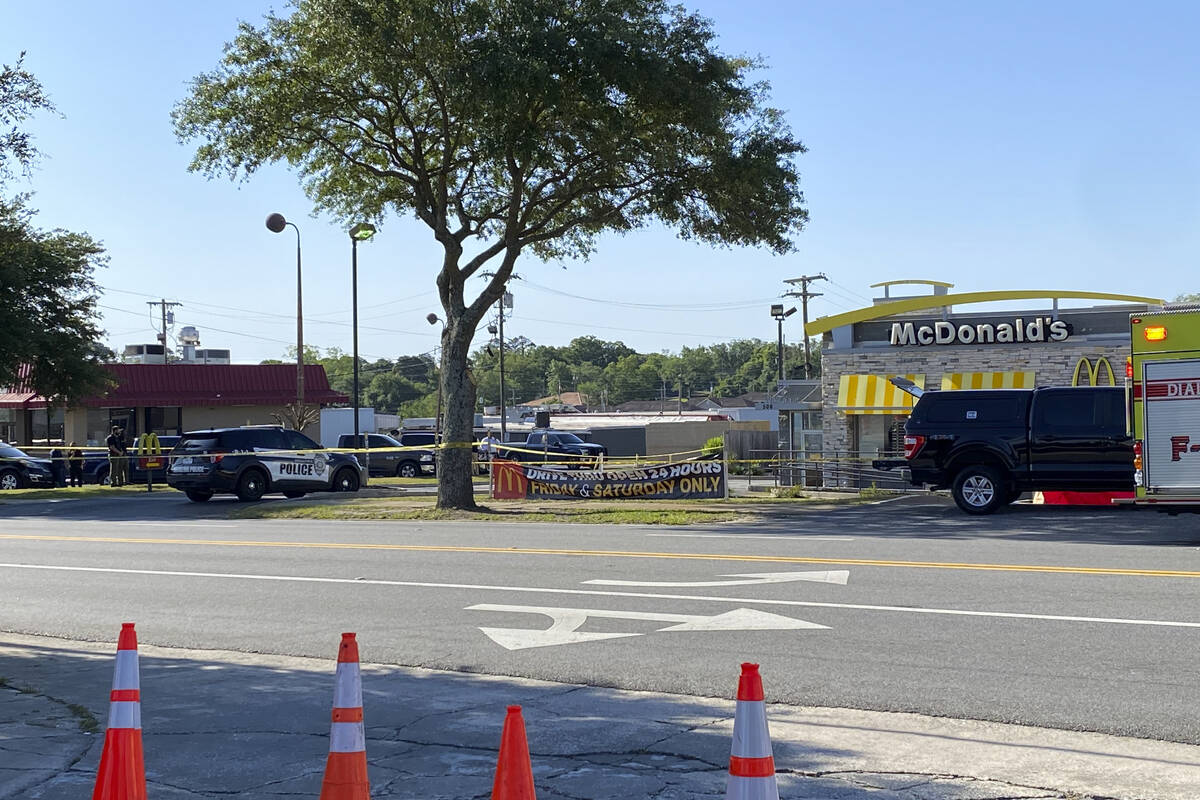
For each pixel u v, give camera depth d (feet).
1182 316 50.37
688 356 604.08
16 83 52.70
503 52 71.36
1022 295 96.12
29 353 123.03
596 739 22.53
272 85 79.46
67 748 22.50
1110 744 21.58
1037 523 59.36
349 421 190.60
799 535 56.03
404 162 83.66
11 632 36.42
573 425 236.22
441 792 19.44
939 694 25.26
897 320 97.66
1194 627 30.68
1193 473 50.24
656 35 77.66
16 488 120.37
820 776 19.86
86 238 132.46
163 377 167.63
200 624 36.58
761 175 78.95
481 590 40.68
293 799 19.13
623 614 35.27
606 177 82.02
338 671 15.57
